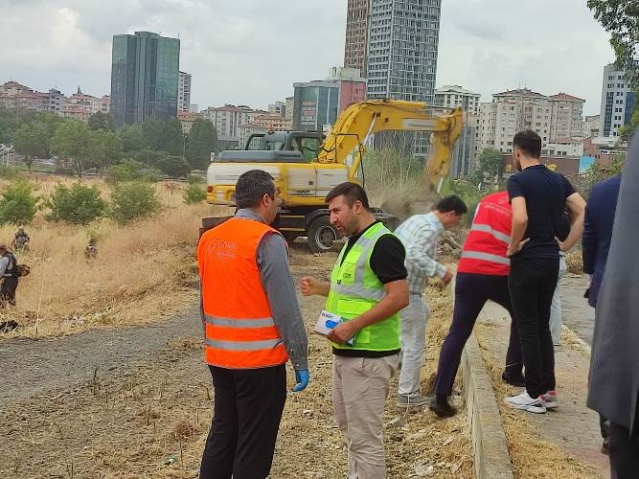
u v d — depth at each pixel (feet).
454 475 17.52
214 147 437.99
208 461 15.72
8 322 40.45
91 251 68.03
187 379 29.43
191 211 100.37
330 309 15.60
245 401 15.29
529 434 17.81
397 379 27.20
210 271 15.40
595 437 17.88
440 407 21.07
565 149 381.81
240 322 15.11
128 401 26.32
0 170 254.47
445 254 64.44
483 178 226.58
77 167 374.43
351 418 15.46
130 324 41.50
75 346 35.81
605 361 7.89
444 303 41.04
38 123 435.94
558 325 27.94
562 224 19.16
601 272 16.07
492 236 20.33
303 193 71.10
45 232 84.33
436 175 80.33
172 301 48.39
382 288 15.21
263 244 15.05
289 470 18.75
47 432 22.85
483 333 30.37
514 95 455.22
